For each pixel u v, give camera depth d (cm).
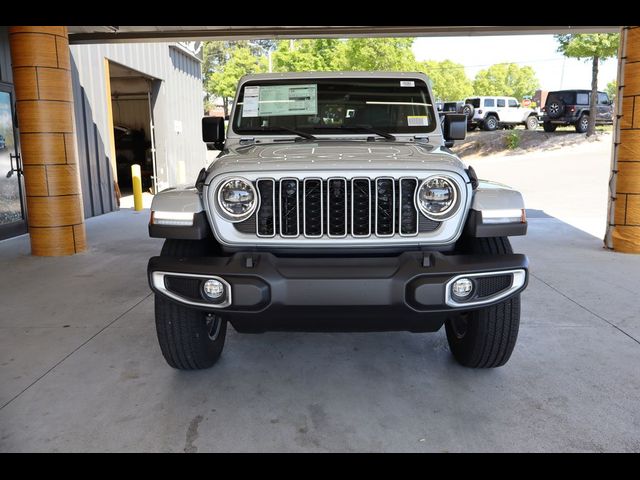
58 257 750
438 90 6203
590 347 414
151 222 318
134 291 577
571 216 1052
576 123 2705
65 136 746
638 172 716
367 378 366
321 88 439
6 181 898
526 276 308
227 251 316
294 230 310
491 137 2853
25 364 391
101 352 412
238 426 307
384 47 2895
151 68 1556
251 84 446
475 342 351
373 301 291
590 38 2372
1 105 884
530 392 343
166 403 333
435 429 302
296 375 372
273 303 292
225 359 399
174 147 1770
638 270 645
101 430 303
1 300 547
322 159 315
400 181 304
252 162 313
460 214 309
